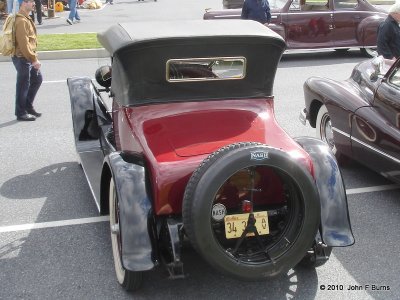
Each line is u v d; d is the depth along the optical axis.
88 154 5.20
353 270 3.87
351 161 5.81
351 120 5.26
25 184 5.41
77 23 17.47
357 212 4.79
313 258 3.62
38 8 16.91
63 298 3.58
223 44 3.79
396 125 4.76
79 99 5.50
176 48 3.73
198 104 3.95
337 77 10.25
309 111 6.14
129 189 3.29
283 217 3.48
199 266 3.88
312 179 3.20
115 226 3.44
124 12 20.86
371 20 11.74
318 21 11.64
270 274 3.23
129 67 3.74
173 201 3.27
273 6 11.76
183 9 21.75
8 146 6.51
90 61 11.72
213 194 2.99
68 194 5.18
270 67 4.00
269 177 3.42
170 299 3.56
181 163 3.28
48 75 10.38
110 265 3.98
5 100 8.59
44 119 7.61
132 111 3.87
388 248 4.17
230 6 14.38
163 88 3.87
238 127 3.72
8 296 3.60
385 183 5.40
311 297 3.57
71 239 4.35
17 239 4.35
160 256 3.37
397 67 4.89
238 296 3.58
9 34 7.15
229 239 3.34
